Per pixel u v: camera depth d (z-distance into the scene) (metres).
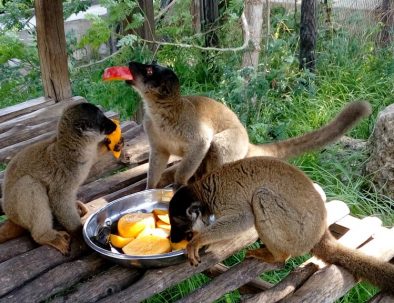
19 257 1.54
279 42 2.82
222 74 2.99
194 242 1.47
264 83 2.63
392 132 2.25
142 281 1.48
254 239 1.65
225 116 1.91
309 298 1.48
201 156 1.83
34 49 2.96
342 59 3.08
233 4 2.85
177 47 3.12
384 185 2.28
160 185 1.97
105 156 2.03
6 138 2.13
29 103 2.38
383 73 2.94
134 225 1.58
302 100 2.81
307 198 1.48
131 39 2.64
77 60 3.42
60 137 1.58
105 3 2.68
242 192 1.49
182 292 1.84
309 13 2.89
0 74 3.05
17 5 3.14
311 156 2.42
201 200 1.51
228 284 1.52
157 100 1.78
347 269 1.55
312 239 1.50
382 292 1.55
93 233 1.58
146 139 2.18
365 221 1.78
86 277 1.54
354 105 1.96
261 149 1.95
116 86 2.66
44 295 1.48
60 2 2.30
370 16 3.31
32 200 1.56
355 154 2.44
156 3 3.32
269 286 1.70
